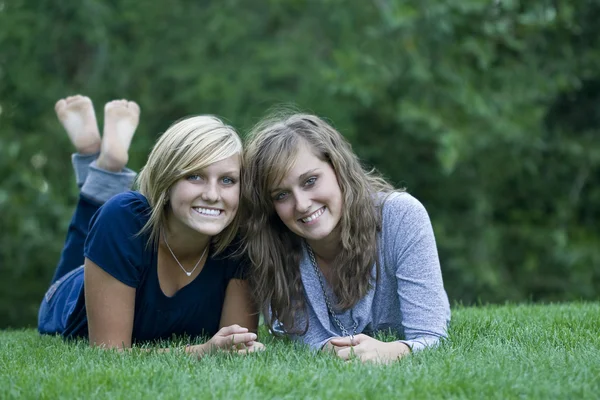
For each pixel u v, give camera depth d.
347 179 3.98
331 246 4.12
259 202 3.99
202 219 3.81
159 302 4.11
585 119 13.00
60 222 11.06
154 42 12.63
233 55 12.66
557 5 11.01
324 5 12.44
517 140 11.39
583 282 11.98
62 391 2.90
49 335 5.03
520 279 12.66
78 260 5.43
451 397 2.84
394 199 4.13
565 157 12.62
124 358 3.52
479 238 12.22
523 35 11.44
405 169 13.09
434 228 11.99
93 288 3.92
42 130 12.37
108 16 12.15
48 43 12.29
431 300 3.94
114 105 5.70
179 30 12.67
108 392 2.88
